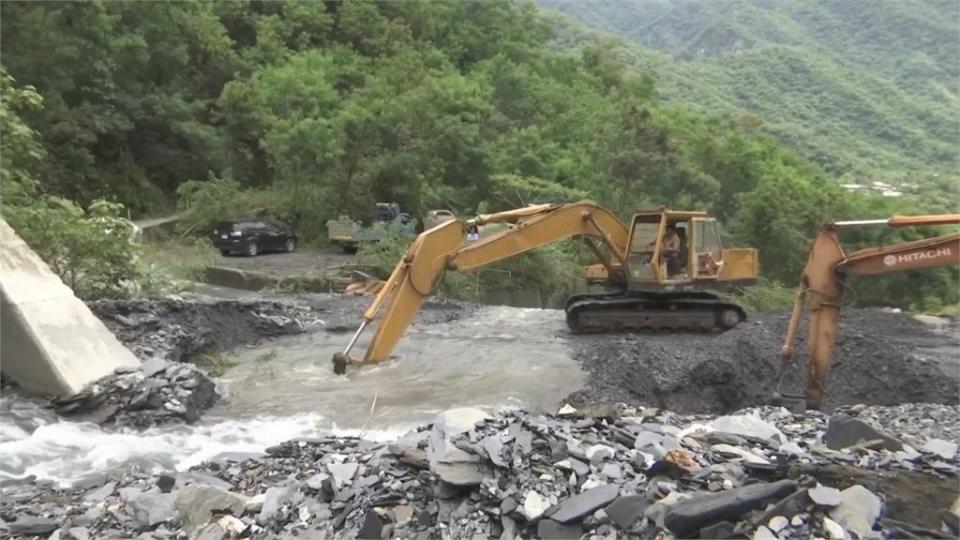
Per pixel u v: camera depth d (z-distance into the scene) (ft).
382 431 31.60
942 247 31.14
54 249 47.16
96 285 49.60
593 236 51.60
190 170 140.05
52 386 31.65
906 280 127.44
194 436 30.48
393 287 38.45
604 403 35.96
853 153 286.66
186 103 140.56
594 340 52.13
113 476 24.07
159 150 135.85
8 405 30.81
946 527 14.98
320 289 81.15
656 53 424.05
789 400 33.37
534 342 51.55
